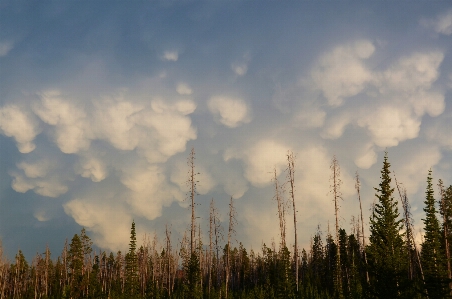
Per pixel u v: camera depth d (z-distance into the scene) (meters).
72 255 83.94
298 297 44.75
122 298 69.00
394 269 26.00
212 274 78.12
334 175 47.81
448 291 30.91
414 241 47.03
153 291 64.81
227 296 54.78
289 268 46.78
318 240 77.81
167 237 70.19
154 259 84.00
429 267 38.75
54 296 88.06
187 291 46.53
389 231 27.44
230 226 52.72
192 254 46.31
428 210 40.94
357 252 66.88
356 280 50.66
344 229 69.44
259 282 80.56
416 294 26.00
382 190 29.03
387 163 29.28
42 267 95.56
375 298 26.31
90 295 80.81
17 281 101.94
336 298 50.22
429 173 41.66
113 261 113.19
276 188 51.44
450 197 50.56
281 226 50.12
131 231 72.62
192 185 45.69
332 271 62.66
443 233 45.78
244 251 98.44
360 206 50.34
